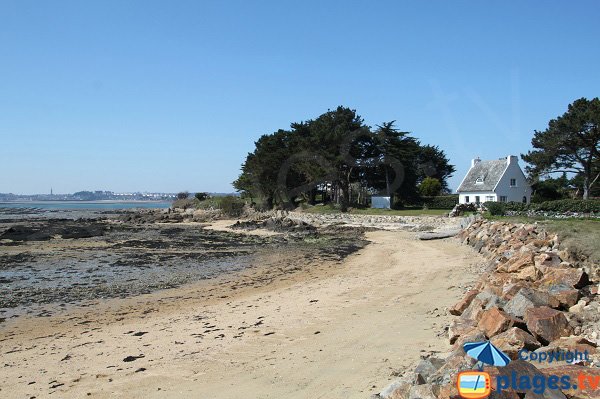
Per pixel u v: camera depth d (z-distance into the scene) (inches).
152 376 360.5
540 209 1528.1
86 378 364.5
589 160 2059.5
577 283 459.5
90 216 3430.1
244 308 608.7
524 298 383.6
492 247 1024.9
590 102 1951.3
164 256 1219.2
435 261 973.8
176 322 549.0
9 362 415.8
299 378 336.5
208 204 3403.1
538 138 2111.2
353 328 463.5
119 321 567.5
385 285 716.0
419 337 411.8
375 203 2544.3
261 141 3208.7
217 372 361.4
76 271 970.1
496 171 2401.6
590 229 824.9
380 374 328.8
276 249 1365.7
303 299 644.1
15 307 650.2
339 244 1466.5
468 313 434.3
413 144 2679.6
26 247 1396.4
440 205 2613.2
